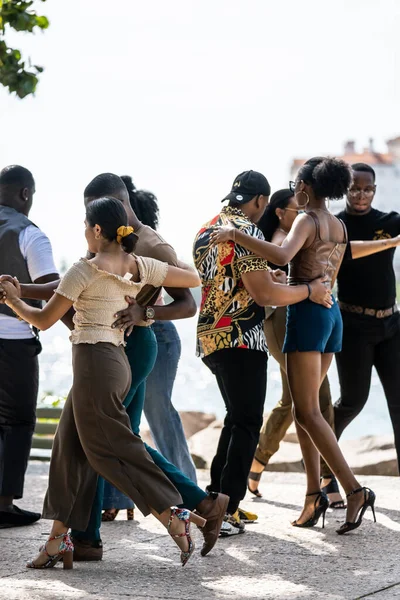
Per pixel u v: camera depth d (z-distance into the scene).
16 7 7.71
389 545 5.41
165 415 6.45
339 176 5.72
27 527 6.11
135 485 4.68
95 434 4.70
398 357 6.68
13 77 7.76
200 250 5.79
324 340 5.73
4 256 5.96
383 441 8.49
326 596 4.30
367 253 6.33
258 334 5.69
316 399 5.77
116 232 4.76
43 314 4.76
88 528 5.05
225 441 5.99
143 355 5.07
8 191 6.14
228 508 5.70
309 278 5.74
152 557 5.19
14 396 6.10
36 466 9.03
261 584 4.56
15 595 4.35
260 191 5.82
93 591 4.44
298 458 8.43
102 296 4.75
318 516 5.93
